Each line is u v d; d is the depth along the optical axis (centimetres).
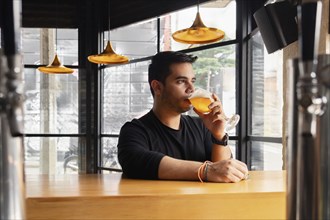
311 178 58
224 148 159
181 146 161
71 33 598
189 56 162
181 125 166
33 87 589
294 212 60
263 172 139
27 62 586
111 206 91
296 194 60
